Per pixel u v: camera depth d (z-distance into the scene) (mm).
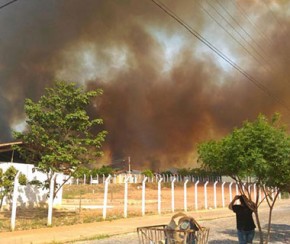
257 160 9227
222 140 10266
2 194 21953
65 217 21281
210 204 34719
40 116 21516
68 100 22375
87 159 22141
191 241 5887
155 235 6242
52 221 19297
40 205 26094
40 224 17953
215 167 10273
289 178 9875
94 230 16125
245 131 9797
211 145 10406
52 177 20734
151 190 55250
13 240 13203
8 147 25250
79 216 21734
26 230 16109
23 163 26875
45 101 22250
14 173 22203
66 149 21188
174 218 6359
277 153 9430
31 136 21422
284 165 9648
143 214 23047
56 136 21547
